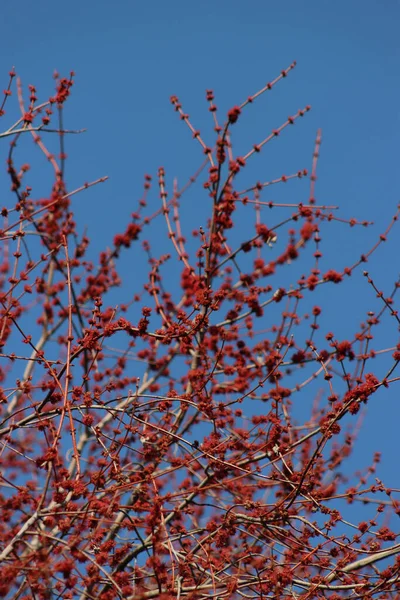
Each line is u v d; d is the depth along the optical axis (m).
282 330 23.45
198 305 18.34
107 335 17.67
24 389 17.48
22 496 16.19
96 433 17.06
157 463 18.45
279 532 17.94
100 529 16.36
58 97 22.00
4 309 18.78
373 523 17.55
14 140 22.66
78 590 15.79
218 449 18.36
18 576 15.60
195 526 19.44
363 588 17.77
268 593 17.50
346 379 18.94
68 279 17.64
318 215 23.67
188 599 16.72
